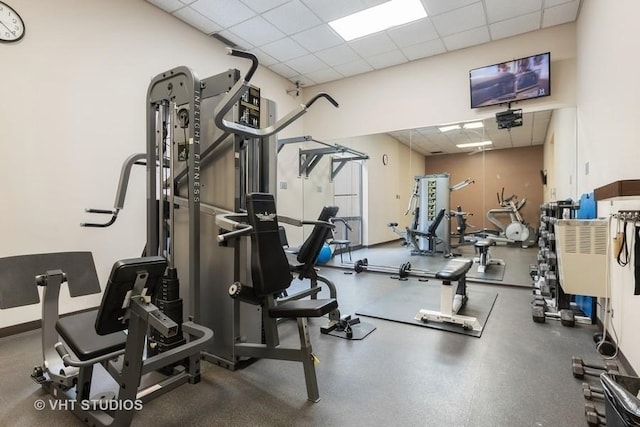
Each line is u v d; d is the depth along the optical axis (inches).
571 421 63.4
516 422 63.3
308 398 71.5
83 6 123.1
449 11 150.9
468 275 183.9
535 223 191.5
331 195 240.4
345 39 175.6
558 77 163.0
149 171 90.0
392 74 208.8
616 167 91.3
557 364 86.3
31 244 111.0
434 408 68.0
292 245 233.8
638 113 75.3
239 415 66.1
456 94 189.2
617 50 90.0
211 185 92.0
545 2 143.7
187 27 160.2
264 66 209.2
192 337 79.8
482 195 202.4
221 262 88.0
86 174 124.3
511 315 124.9
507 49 174.6
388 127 211.3
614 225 94.3
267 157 105.9
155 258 55.3
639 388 53.6
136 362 54.8
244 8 147.8
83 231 123.8
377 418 64.9
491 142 198.2
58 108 116.9
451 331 109.3
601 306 106.7
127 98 136.6
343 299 148.6
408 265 196.1
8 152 106.2
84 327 68.6
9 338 104.7
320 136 239.3
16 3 106.8
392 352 94.3
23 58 108.8
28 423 64.1
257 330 95.3
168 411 67.4
